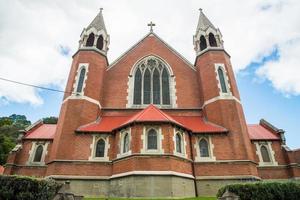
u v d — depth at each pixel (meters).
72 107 25.00
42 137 27.06
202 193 21.31
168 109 27.67
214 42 31.30
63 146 22.64
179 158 20.64
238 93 28.33
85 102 25.58
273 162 25.30
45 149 26.39
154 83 29.73
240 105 27.09
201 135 23.88
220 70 28.44
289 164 24.81
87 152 22.50
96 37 30.72
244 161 22.39
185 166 21.16
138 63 31.00
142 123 21.19
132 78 29.75
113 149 22.66
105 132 23.31
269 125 28.92
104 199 17.55
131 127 21.44
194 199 17.17
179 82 29.73
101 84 28.25
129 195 18.78
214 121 25.55
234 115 25.05
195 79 30.25
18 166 25.14
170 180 18.89
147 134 20.98
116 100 28.25
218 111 25.64
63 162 21.86
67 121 24.02
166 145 20.31
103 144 23.23
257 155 25.69
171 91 29.02
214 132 23.73
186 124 25.45
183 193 19.61
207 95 27.44
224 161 22.45
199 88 29.53
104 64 29.88
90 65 28.06
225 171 22.05
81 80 27.12
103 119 26.45
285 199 12.91
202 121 26.38
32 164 25.38
